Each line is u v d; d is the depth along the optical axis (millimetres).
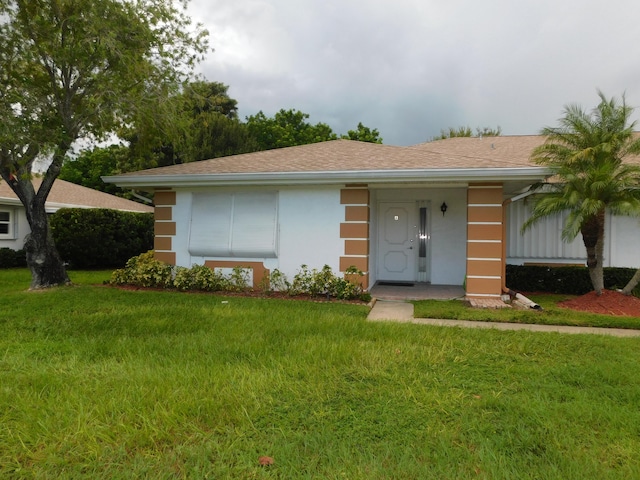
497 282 7836
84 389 3385
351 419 2939
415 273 10734
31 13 7820
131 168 25125
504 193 9875
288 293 8453
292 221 8875
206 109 26062
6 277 11578
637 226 9727
